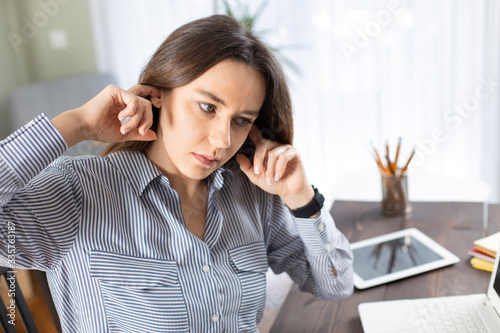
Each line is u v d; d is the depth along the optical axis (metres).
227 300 1.00
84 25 3.40
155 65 0.88
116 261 0.90
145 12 3.47
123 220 0.92
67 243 0.87
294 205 1.10
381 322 1.11
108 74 3.47
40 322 1.12
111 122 0.86
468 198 2.04
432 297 1.22
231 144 0.92
